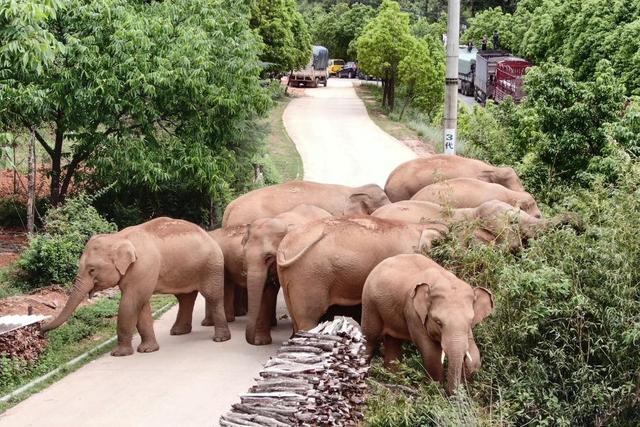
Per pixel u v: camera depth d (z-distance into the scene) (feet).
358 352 32.91
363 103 169.37
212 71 63.16
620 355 32.99
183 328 44.52
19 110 57.26
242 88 64.95
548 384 33.78
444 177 48.29
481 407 32.22
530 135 63.72
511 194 46.96
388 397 31.86
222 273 42.91
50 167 75.41
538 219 41.19
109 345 42.29
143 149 59.77
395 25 153.17
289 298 38.40
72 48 56.70
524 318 33.71
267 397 29.73
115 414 33.04
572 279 34.91
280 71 164.55
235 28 65.98
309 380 30.35
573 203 41.32
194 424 31.91
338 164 100.78
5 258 57.41
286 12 161.58
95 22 58.08
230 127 64.75
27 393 35.65
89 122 59.57
